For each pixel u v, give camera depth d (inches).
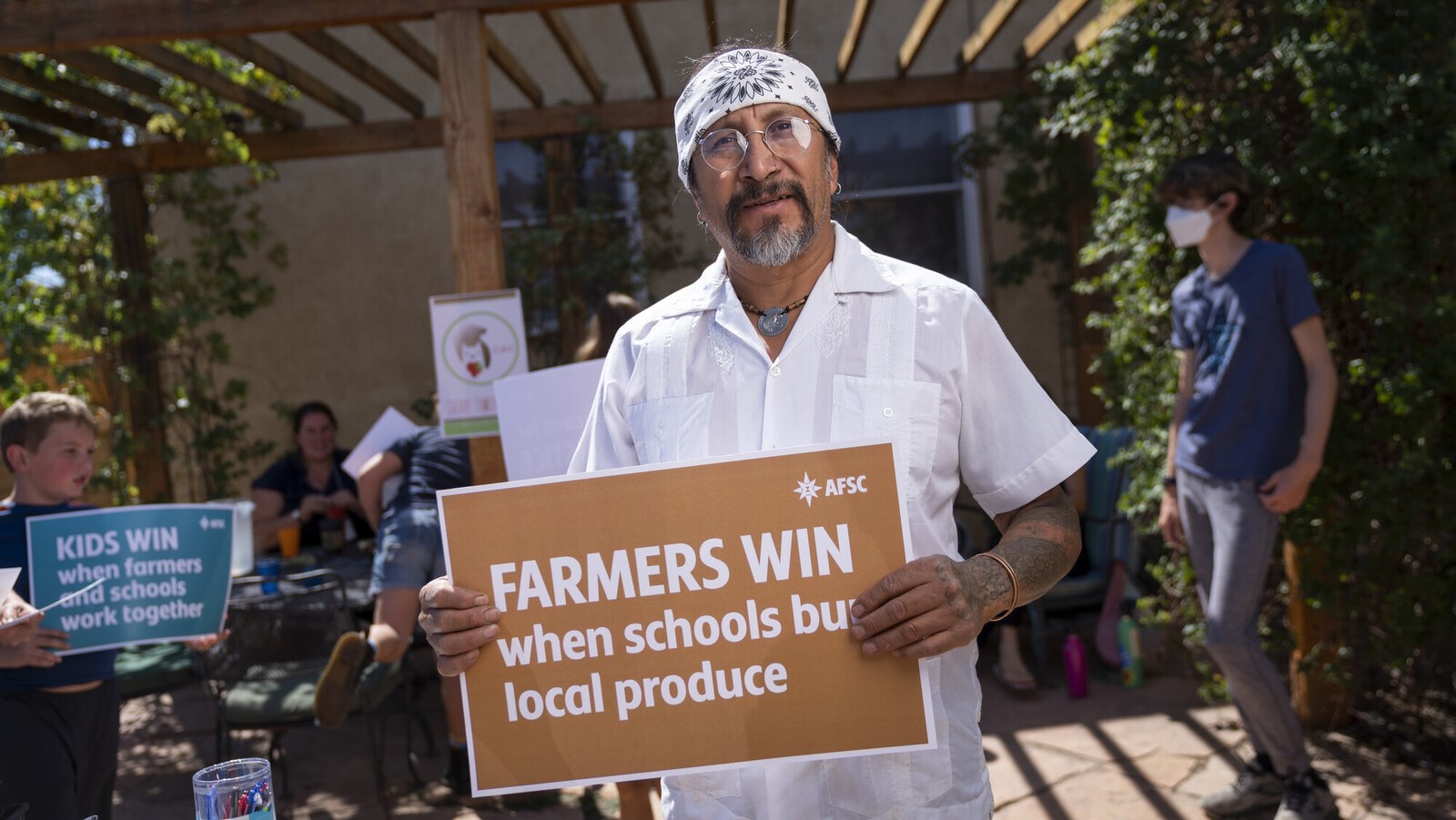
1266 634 162.1
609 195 312.2
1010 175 294.5
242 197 321.7
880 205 329.7
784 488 59.2
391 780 173.6
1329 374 125.3
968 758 61.7
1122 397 177.3
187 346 298.7
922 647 55.3
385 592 151.6
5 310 266.5
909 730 57.8
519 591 60.7
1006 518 66.2
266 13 165.6
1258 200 156.7
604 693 60.0
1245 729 137.6
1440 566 148.6
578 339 302.7
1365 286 144.4
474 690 60.7
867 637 57.2
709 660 59.4
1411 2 144.9
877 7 326.3
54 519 111.0
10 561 110.4
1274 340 127.6
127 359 282.0
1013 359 64.1
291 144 288.5
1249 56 157.6
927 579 55.5
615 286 302.7
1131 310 172.2
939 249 331.3
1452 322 141.1
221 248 293.7
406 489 159.2
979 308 64.0
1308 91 145.6
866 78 326.3
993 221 326.0
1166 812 140.1
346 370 327.0
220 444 289.3
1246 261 130.5
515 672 60.5
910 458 61.4
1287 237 153.3
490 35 225.9
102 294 276.1
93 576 111.5
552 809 158.2
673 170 314.8
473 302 152.3
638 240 313.0
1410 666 159.6
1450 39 144.3
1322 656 154.9
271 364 324.8
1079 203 289.6
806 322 63.5
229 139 272.7
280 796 167.8
